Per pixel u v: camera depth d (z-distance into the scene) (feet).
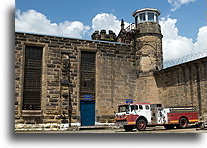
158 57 97.55
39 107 81.61
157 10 101.19
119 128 85.46
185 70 79.46
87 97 88.84
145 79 94.94
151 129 72.54
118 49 97.04
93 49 92.58
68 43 89.10
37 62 84.38
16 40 82.12
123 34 105.70
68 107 83.46
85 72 90.58
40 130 78.33
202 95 71.61
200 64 73.31
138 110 65.26
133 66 98.37
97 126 84.89
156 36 98.78
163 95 89.97
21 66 80.94
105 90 91.35
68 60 86.84
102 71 92.48
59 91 84.23
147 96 93.35
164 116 67.67
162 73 90.99
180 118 69.62
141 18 101.30
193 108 71.77
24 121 78.13
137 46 98.84
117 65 95.55
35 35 84.89
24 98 80.38
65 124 81.66
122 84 94.68
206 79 70.64
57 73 85.40
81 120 86.38
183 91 79.41
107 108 90.17
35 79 82.94
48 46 86.02
